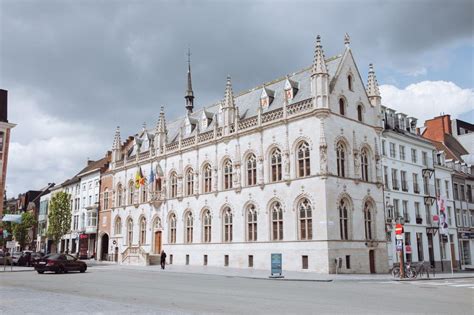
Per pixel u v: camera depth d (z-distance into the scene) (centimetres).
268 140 4162
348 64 4191
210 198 4722
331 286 2412
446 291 2128
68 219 6562
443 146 6256
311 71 4272
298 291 2075
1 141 5438
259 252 4053
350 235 3753
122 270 4062
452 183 5456
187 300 1675
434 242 4828
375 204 4072
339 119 3894
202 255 4709
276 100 4450
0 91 5662
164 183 5462
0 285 2395
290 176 3906
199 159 4962
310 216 3719
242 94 5166
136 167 6091
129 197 6178
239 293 1956
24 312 1321
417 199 4759
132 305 1480
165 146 5572
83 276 3200
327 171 3644
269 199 4044
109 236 6481
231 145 4553
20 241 7938
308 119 3838
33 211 10100
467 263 5447
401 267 3122
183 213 5088
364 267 3788
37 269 3566
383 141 4469
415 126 5131
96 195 7162
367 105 4284
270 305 1533
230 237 4434
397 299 1753
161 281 2698
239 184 4362
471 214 5700
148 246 5569
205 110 5288
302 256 3688
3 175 5362
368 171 4147
